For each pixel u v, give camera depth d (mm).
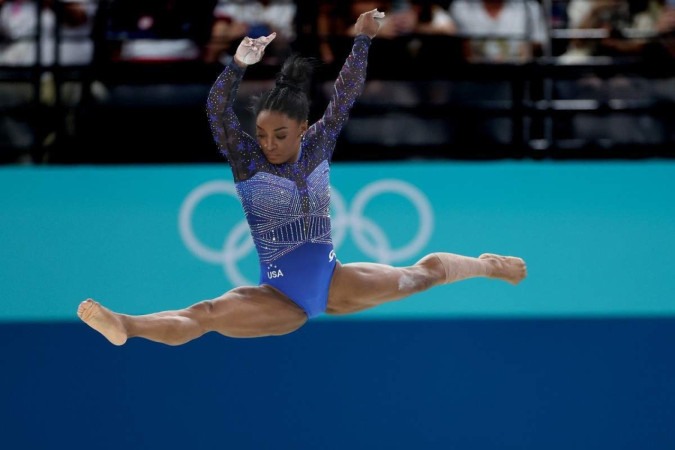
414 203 25156
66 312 25156
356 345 25531
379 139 27703
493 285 25422
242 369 25578
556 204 25203
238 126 16203
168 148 27312
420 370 25281
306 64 16547
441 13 28469
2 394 24984
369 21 16688
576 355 25078
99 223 25281
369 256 24953
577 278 25156
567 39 28250
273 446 25172
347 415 25219
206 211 25297
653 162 25328
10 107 26969
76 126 27391
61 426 25031
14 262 25203
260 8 28484
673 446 24734
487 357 25188
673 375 24906
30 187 25328
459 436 25000
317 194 16641
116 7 28375
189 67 27344
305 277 16484
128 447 25141
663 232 25156
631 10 28891
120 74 27125
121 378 25344
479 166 25328
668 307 24984
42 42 28609
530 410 25031
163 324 15055
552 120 27688
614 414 24938
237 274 25078
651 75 27609
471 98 28031
